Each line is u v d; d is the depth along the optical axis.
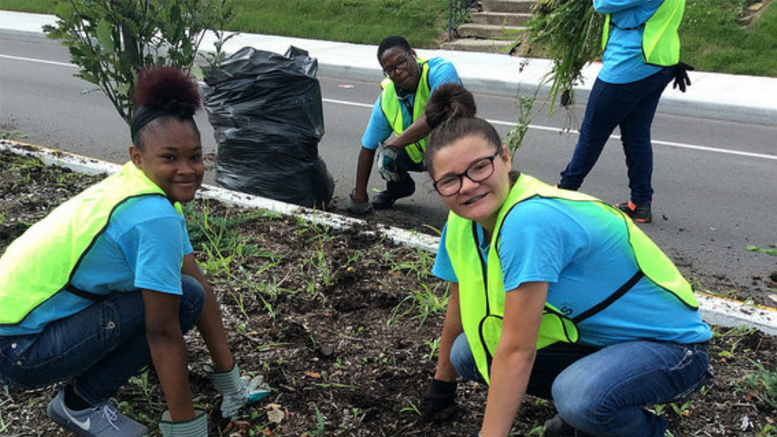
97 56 3.90
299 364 3.16
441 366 2.76
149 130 2.25
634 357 2.26
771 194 6.03
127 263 2.31
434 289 3.77
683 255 4.78
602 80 4.82
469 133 2.09
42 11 16.80
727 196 5.98
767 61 10.13
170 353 2.34
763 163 6.96
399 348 3.29
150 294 2.26
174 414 2.43
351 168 6.59
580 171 5.10
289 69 4.89
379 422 2.83
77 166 5.52
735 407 2.89
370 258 4.12
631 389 2.24
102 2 3.82
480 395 2.96
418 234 4.39
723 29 10.91
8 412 2.83
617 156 7.08
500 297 2.22
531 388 2.62
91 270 2.31
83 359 2.40
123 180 2.34
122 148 7.18
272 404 2.89
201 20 3.97
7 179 5.28
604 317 2.28
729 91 9.18
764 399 2.90
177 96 2.26
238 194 4.92
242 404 2.82
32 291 2.32
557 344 2.47
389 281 3.88
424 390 2.99
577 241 2.12
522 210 2.09
